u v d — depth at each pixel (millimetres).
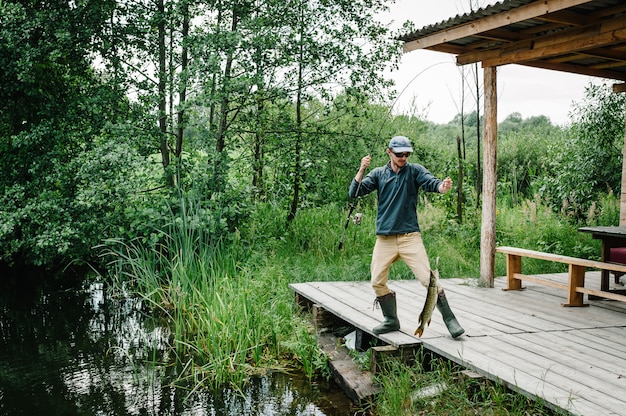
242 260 9070
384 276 5168
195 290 7875
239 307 6582
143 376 5902
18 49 9227
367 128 12039
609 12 5945
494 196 7758
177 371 6031
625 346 5016
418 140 13180
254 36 9555
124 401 5277
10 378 5879
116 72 9820
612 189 12383
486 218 7789
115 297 9211
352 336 6422
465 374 4445
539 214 11430
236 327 6445
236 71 10125
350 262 9320
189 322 7398
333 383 5613
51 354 6621
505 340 5152
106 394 5438
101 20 9727
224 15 10172
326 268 8969
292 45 9953
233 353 6203
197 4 9820
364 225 10922
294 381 5691
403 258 5039
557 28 6695
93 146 9711
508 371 4289
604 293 6285
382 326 5340
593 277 8695
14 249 9703
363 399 4922
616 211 11602
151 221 9281
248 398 5309
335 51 9930
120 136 9422
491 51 7484
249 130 10555
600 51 7652
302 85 10211
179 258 8461
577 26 6332
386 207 5043
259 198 11344
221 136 10180
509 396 4172
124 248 9992
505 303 6805
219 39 9195
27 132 9773
